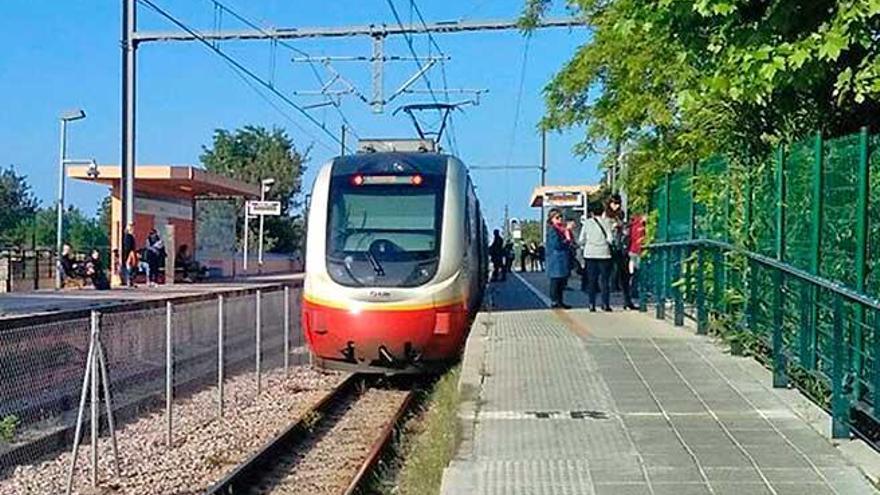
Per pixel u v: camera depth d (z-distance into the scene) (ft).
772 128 42.55
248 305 63.26
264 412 50.44
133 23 106.73
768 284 41.06
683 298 55.98
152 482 36.55
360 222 58.18
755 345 44.14
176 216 158.71
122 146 111.65
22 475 36.68
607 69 70.54
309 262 57.57
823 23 29.04
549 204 105.70
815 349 34.53
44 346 39.81
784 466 29.01
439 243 57.16
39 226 247.70
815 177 34.04
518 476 28.76
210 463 39.63
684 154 63.00
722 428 33.30
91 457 37.81
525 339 50.62
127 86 108.88
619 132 67.41
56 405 40.32
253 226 240.32
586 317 62.08
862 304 28.86
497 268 120.06
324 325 55.88
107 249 149.79
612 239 69.67
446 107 103.71
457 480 28.50
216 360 56.90
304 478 37.52
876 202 29.25
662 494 26.86
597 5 66.74
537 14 76.13
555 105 75.25
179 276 148.46
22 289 125.39
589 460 30.14
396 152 62.39
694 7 29.63
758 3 30.09
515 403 37.45
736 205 45.37
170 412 43.09
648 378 41.06
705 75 31.45
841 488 26.96
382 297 55.26
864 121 38.19
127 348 46.50
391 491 34.94
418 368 55.98
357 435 45.78
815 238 33.91
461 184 60.18
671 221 59.88
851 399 30.99
